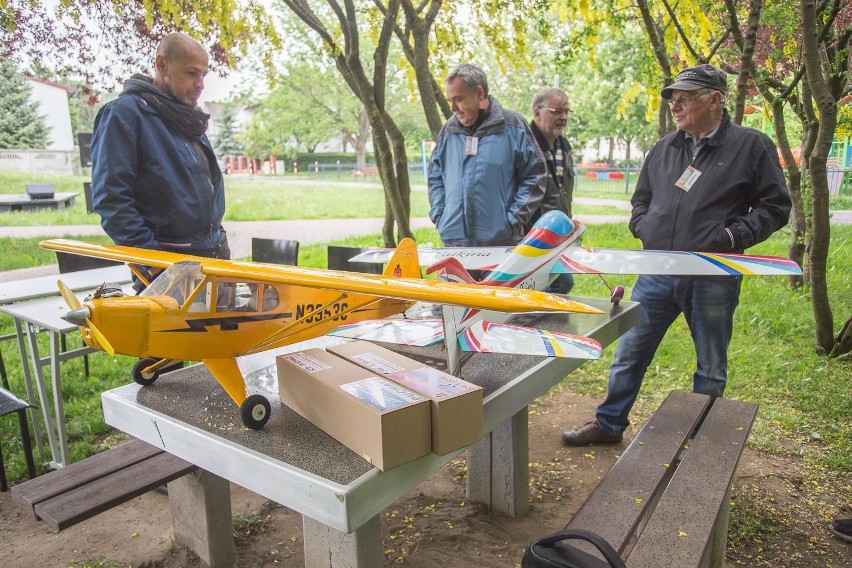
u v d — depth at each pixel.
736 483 3.19
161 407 1.94
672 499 2.02
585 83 21.86
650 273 2.66
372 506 1.47
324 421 1.70
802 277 6.86
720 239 2.97
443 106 6.25
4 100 23.19
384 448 1.46
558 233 2.90
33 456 3.55
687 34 6.21
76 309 1.77
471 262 3.12
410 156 34.03
